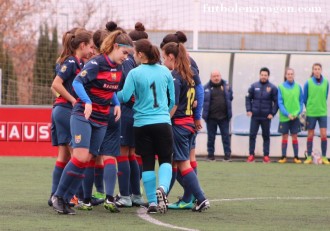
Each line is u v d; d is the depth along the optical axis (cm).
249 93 4894
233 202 2858
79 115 2444
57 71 2648
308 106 4894
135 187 2727
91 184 2605
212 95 4897
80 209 2603
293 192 3219
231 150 5266
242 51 5297
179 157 2556
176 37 2744
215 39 7469
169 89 2516
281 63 5309
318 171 4253
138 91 2483
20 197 2905
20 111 5028
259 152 5241
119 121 2581
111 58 2427
